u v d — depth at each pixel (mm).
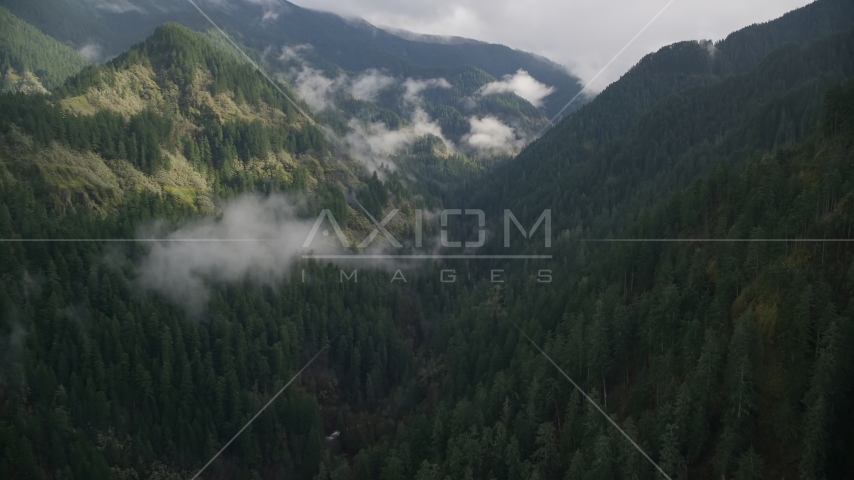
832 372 59281
